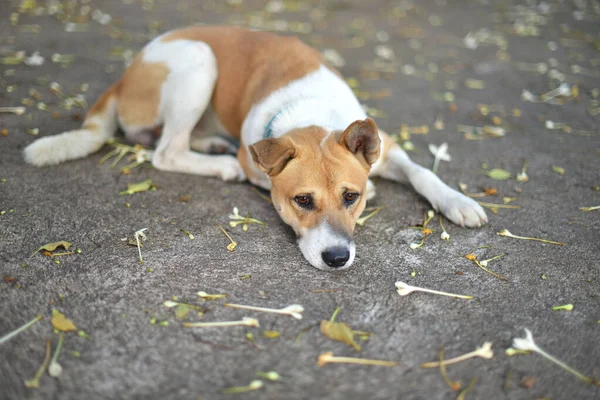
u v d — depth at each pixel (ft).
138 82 3.65
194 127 3.86
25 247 2.90
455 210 3.17
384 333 2.54
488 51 5.70
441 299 2.72
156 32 5.72
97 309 2.60
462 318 2.63
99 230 3.04
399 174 3.49
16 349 2.42
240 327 2.54
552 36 6.13
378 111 4.37
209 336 2.50
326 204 2.87
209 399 2.27
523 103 4.58
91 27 5.73
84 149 3.57
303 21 6.43
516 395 2.33
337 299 2.70
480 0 7.43
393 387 2.33
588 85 4.88
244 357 2.42
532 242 3.08
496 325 2.60
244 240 3.03
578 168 3.72
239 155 3.50
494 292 2.77
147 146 3.84
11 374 2.34
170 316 2.58
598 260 2.97
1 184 3.31
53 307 2.60
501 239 3.10
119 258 2.87
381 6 7.15
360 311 2.64
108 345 2.45
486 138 4.07
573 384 2.37
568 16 6.78
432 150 3.82
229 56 3.63
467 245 3.05
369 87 4.77
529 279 2.85
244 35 3.70
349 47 5.69
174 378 2.34
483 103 4.58
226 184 3.50
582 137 4.09
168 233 3.05
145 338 2.49
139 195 3.33
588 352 2.50
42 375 2.33
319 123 3.16
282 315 2.60
